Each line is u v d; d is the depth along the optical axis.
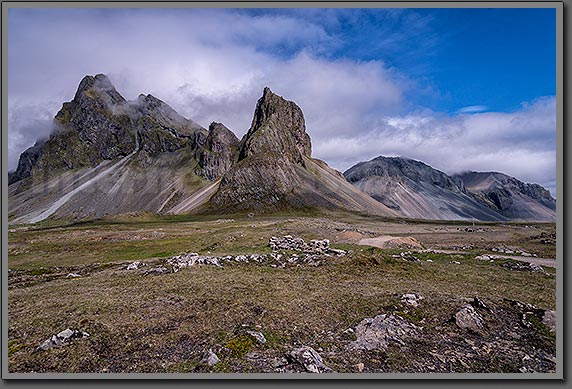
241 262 35.41
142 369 12.23
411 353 13.63
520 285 26.22
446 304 19.77
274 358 12.91
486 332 15.98
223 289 23.70
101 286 26.19
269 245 50.22
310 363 12.02
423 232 105.38
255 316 17.95
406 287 24.59
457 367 12.59
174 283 25.89
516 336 15.55
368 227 121.88
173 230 98.94
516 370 12.38
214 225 120.44
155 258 47.84
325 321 17.36
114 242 71.75
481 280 28.02
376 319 16.92
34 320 17.77
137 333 15.69
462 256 42.41
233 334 15.34
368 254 36.22
